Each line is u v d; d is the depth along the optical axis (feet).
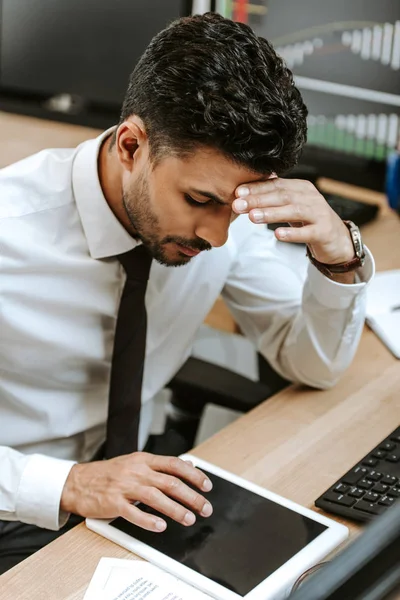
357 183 7.42
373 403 4.74
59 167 4.63
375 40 6.95
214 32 3.65
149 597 3.34
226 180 3.66
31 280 4.54
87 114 8.09
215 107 3.47
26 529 4.65
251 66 3.56
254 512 3.81
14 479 4.07
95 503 3.82
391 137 7.14
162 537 3.66
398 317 5.51
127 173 4.03
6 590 3.39
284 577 3.43
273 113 3.52
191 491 3.80
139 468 3.89
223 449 4.32
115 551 3.61
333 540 3.64
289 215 4.17
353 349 4.83
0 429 4.82
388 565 2.12
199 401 5.54
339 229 4.44
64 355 4.72
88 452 5.05
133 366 4.57
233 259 5.11
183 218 3.83
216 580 3.41
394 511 2.24
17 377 4.72
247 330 5.48
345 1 6.98
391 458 4.10
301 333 4.89
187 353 5.33
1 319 4.52
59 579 3.45
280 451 4.31
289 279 5.27
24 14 7.76
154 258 4.29
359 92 7.16
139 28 7.33
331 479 4.11
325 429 4.50
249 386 5.49
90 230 4.55
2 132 7.99
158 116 3.65
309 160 7.57
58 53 7.77
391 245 6.52
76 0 7.48
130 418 4.60
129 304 4.55
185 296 5.03
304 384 4.99
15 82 8.07
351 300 4.65
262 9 7.34
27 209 4.51
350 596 2.09
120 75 7.59
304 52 7.30
